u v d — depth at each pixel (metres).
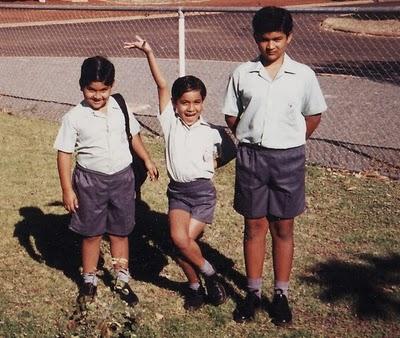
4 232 4.63
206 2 28.28
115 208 3.59
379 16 19.41
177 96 3.42
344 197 5.24
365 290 3.81
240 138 3.35
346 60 12.88
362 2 29.02
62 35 17.47
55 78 10.73
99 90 3.40
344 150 6.48
